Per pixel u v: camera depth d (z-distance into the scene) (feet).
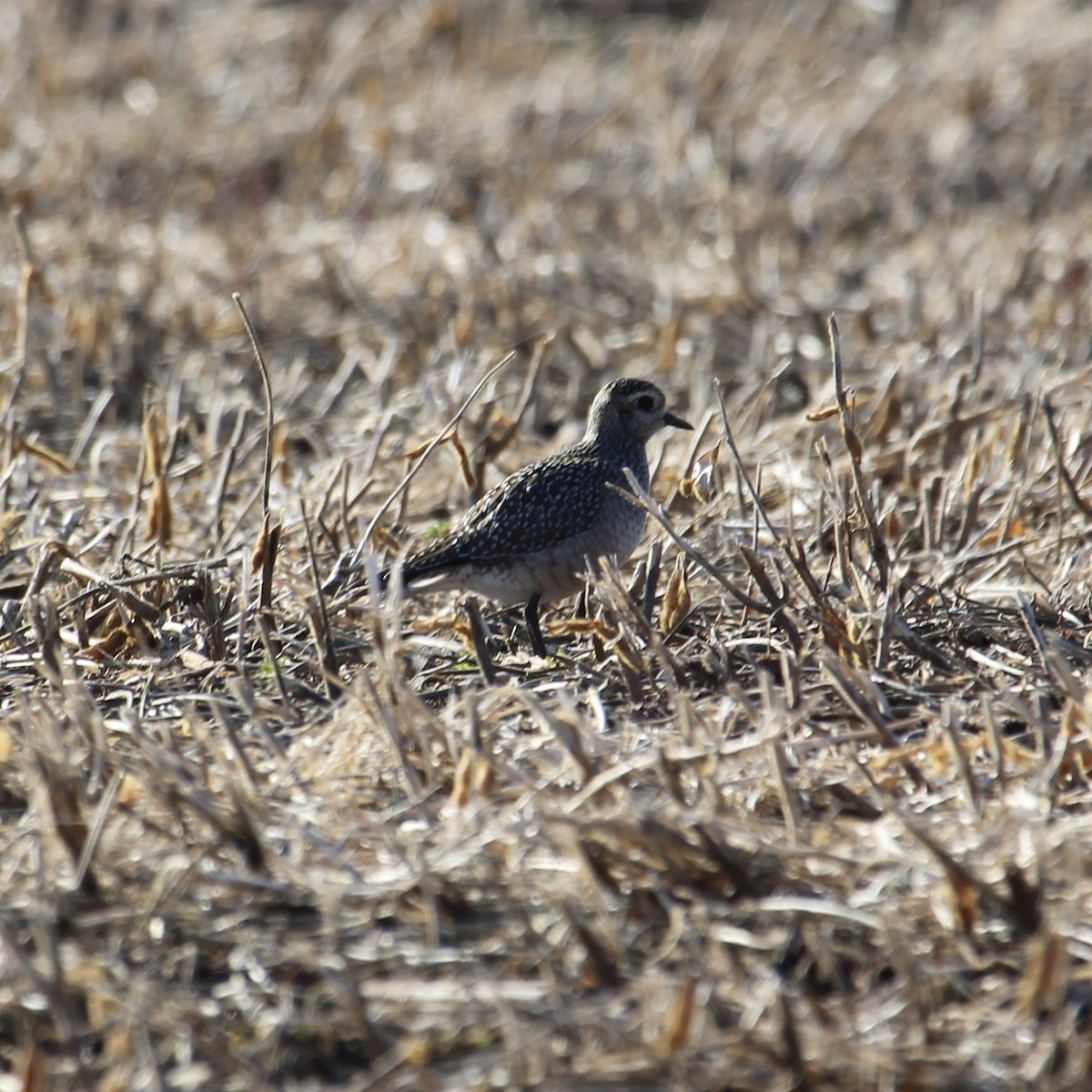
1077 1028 25.43
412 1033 25.31
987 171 79.46
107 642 37.37
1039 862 26.71
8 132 86.74
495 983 25.75
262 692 35.70
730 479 47.50
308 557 41.83
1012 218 73.87
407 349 59.52
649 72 92.63
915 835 27.17
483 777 29.45
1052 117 84.17
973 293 63.57
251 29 104.58
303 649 37.14
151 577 38.65
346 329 62.59
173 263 68.44
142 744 29.91
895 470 47.91
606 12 108.27
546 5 108.99
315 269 67.87
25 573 41.93
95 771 30.48
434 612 41.83
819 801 30.07
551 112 87.35
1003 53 92.94
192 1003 25.79
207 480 48.65
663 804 29.45
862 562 40.63
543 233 70.59
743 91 90.89
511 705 34.09
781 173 80.02
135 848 28.81
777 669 35.99
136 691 35.58
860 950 26.61
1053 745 30.81
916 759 31.14
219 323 63.57
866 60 96.17
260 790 30.71
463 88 93.35
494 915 27.50
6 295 63.72
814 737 32.27
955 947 26.63
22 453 48.24
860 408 52.80
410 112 88.17
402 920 27.58
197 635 37.78
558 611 42.80
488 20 104.73
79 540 44.24
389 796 30.71
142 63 99.30
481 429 49.93
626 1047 24.58
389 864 28.32
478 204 75.97
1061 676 31.99
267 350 61.62
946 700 32.68
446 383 54.70
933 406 51.06
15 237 69.92
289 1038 25.64
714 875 27.55
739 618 38.78
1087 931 26.30
